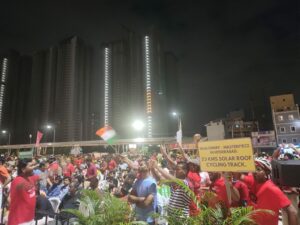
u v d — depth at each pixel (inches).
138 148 1626.5
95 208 168.4
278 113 2726.4
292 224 136.9
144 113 3882.9
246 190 178.5
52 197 339.9
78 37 4237.2
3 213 322.3
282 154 258.4
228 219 128.6
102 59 4274.1
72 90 3973.9
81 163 901.2
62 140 3865.7
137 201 205.9
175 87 4566.9
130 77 4101.9
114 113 4052.7
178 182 156.6
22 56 4547.2
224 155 145.8
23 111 4357.8
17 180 224.8
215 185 210.5
